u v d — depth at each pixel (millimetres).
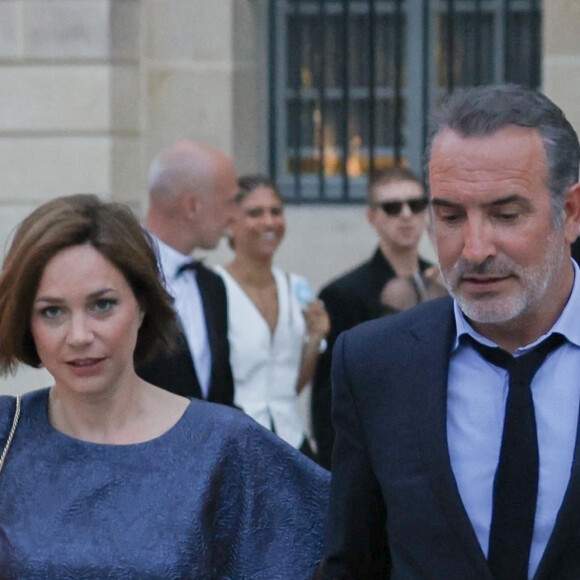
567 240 3477
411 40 10180
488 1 10078
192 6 9750
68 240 3725
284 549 3904
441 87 10195
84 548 3680
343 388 3732
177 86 9781
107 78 9508
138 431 3871
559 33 8781
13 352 3836
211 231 6152
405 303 6590
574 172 3406
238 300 6867
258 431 3936
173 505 3758
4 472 3826
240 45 9891
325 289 7145
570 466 3406
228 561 3891
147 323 3967
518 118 3322
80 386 3758
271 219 6988
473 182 3299
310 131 10258
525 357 3498
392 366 3658
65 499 3764
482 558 3412
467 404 3551
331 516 3783
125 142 9688
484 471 3482
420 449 3535
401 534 3543
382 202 7168
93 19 9508
